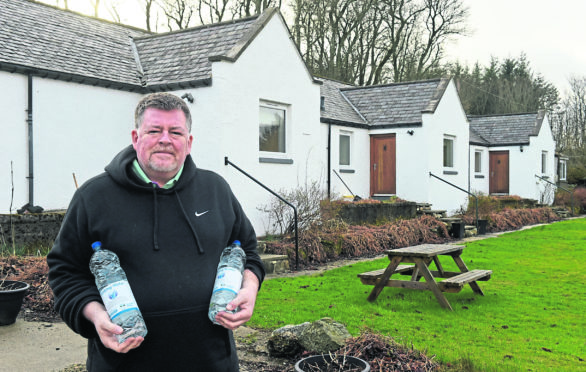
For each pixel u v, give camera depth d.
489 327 5.23
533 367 4.05
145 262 1.98
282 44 10.43
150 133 2.05
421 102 16.02
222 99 9.03
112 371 1.96
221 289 2.01
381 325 5.22
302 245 9.52
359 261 9.84
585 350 4.53
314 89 11.41
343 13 29.00
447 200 16.44
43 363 4.12
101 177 2.09
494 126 24.23
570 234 14.58
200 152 9.34
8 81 8.21
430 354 4.29
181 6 28.78
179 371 1.99
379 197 16.17
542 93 44.66
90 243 2.01
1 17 9.34
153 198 2.06
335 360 3.41
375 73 31.16
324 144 14.23
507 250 11.16
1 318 5.07
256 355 4.34
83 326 1.93
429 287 6.04
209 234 2.11
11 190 8.22
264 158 9.95
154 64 10.56
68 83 9.02
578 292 6.96
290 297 6.52
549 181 23.62
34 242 7.44
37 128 8.57
